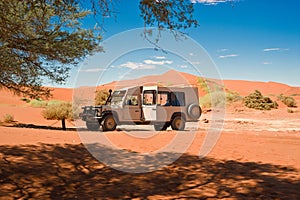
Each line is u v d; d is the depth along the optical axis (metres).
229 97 33.91
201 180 6.02
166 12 5.02
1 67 6.75
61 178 5.91
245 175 6.44
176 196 4.98
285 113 26.70
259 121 21.20
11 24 5.66
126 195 5.02
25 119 19.48
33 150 7.75
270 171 6.81
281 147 10.25
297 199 4.79
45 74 8.88
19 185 5.29
